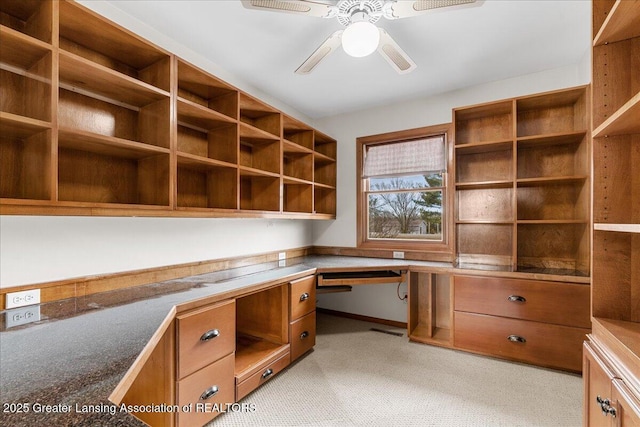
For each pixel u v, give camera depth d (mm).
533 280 2240
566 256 2525
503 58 2410
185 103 1790
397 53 1854
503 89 2791
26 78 1346
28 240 1441
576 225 2484
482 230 2852
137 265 1900
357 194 3561
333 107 3459
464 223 2840
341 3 1457
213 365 1632
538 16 1881
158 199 1743
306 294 2445
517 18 1901
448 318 3004
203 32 2039
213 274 2299
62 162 1549
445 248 3049
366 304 3467
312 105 3400
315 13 1525
